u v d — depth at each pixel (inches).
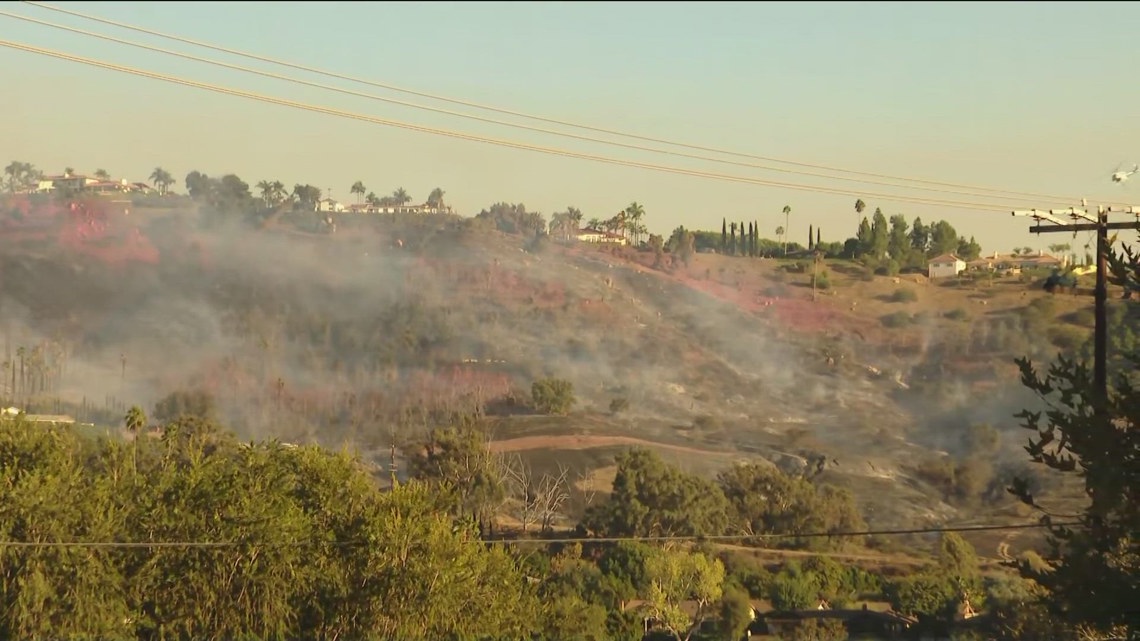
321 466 1200.2
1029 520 2010.3
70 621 1009.5
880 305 6176.2
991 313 5521.7
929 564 1979.6
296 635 1097.4
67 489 1059.3
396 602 1099.9
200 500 1105.4
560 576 1708.9
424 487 1238.3
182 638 1066.1
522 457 3125.0
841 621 1539.1
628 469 2176.4
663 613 1562.5
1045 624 663.8
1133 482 473.7
